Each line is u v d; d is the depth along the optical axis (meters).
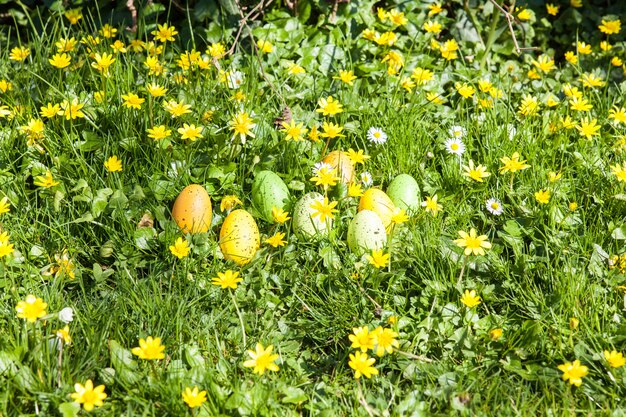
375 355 1.20
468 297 1.22
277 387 1.15
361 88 1.55
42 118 1.45
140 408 1.13
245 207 1.36
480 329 1.22
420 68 1.55
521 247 1.33
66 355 1.17
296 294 1.26
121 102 1.45
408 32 1.67
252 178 1.39
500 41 1.69
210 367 1.18
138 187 1.31
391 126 1.46
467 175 1.38
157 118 1.43
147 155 1.38
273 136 1.42
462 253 1.30
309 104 1.52
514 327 1.23
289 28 1.61
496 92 1.52
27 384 1.13
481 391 1.16
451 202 1.38
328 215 1.26
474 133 1.49
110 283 1.28
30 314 1.15
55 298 1.23
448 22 1.69
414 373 1.18
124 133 1.40
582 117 1.53
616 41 1.72
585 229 1.33
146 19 1.64
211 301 1.25
